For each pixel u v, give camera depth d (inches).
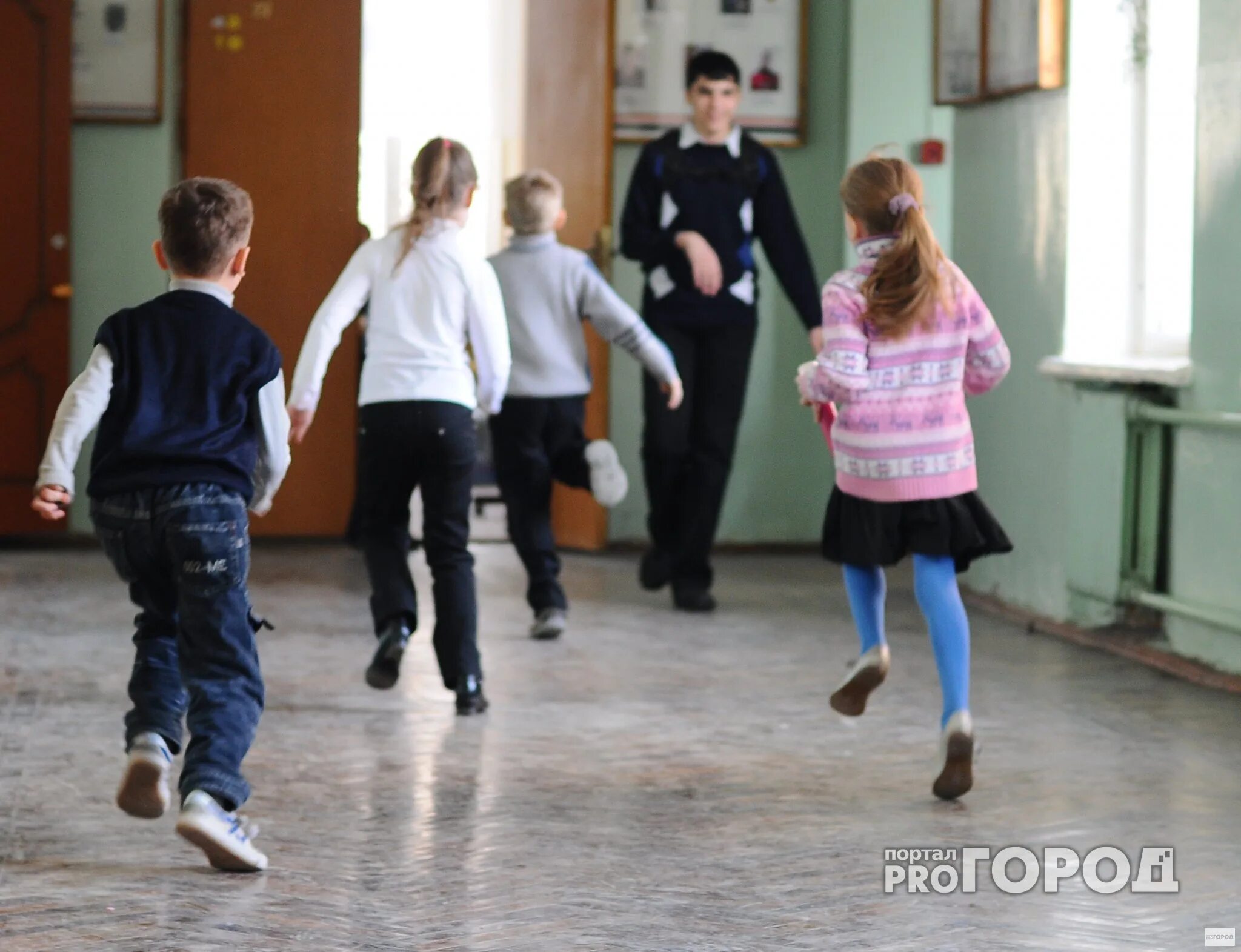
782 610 289.1
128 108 347.3
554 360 251.6
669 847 152.3
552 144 358.0
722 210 277.7
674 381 253.9
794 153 359.6
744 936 128.6
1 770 174.2
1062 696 220.5
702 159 279.1
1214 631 232.7
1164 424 246.1
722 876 143.9
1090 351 269.0
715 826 159.2
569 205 352.5
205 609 138.7
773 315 362.9
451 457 202.5
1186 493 240.2
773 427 365.1
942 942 127.7
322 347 200.2
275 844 150.8
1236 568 227.1
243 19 348.8
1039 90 277.4
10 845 148.5
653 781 175.8
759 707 212.7
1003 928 131.2
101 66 345.7
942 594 168.7
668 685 225.8
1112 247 268.1
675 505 287.6
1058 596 274.1
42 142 338.3
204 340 141.9
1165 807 167.5
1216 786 175.5
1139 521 252.1
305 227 353.7
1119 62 265.4
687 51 353.7
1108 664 243.6
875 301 166.9
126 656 237.3
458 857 147.8
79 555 336.2
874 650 175.0
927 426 168.6
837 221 360.8
